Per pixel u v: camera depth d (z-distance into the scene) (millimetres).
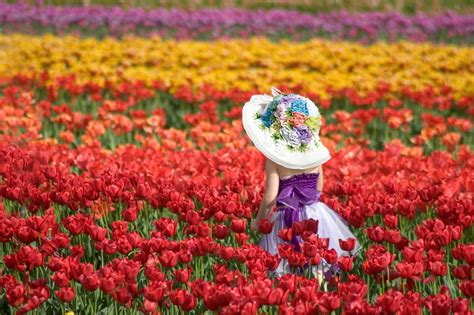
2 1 37031
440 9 38250
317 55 23531
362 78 20844
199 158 13117
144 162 12383
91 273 7719
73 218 9086
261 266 7836
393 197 10305
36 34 31938
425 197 10203
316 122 9805
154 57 22922
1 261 9688
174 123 19062
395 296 7008
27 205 10055
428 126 16141
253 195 10453
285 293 7000
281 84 20703
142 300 8398
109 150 14828
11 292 7332
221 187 11484
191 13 33125
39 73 21359
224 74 20766
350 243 8523
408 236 10422
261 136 9641
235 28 32156
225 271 7867
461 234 9500
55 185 11000
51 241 8523
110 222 10727
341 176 11945
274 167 9617
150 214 10836
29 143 14211
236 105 19672
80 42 24750
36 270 8734
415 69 22109
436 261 8047
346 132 16938
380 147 17109
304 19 32875
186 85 20156
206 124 15273
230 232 10172
